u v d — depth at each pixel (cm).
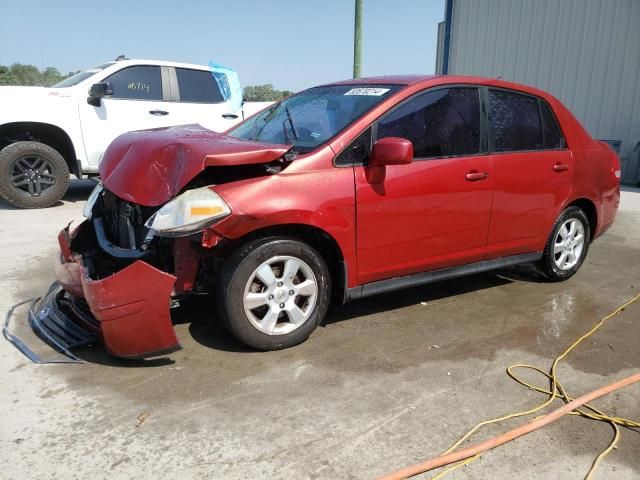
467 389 308
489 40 1419
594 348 365
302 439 260
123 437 258
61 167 784
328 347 356
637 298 463
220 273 326
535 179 437
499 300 451
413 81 391
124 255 328
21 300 427
